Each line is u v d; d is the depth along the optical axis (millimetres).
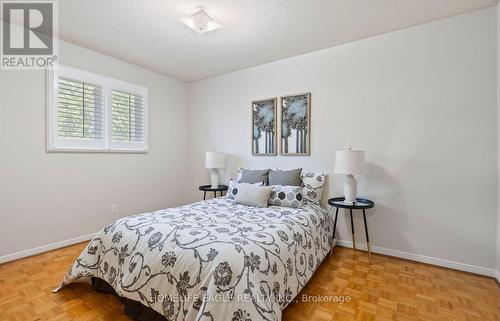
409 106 2426
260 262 1397
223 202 2707
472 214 2178
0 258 2316
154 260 1497
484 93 2119
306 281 1801
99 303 1710
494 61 2082
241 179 3072
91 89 2973
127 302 1578
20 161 2436
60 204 2721
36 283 1961
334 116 2832
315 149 2959
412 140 2416
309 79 2994
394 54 2494
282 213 2238
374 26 2395
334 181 2840
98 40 2701
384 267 2273
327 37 2611
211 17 2223
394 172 2502
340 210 2805
